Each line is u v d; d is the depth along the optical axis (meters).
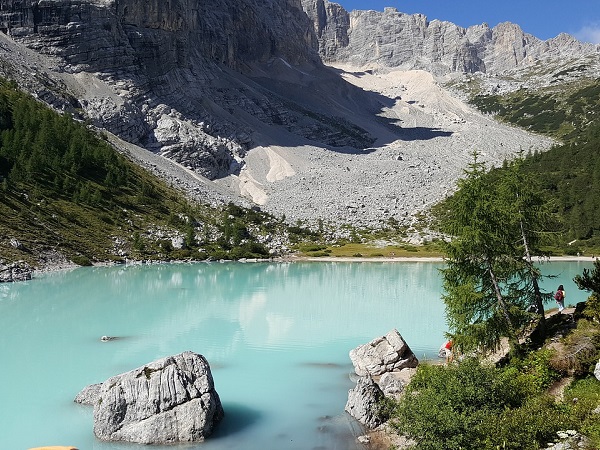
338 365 43.72
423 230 162.12
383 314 63.97
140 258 116.06
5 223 102.25
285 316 62.84
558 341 33.81
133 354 46.34
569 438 21.98
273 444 28.73
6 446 28.50
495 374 26.59
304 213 182.75
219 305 69.75
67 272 96.31
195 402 29.61
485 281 36.09
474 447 23.09
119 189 144.25
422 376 28.78
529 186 37.88
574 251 129.88
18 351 46.94
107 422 29.19
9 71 178.38
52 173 130.38
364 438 29.17
